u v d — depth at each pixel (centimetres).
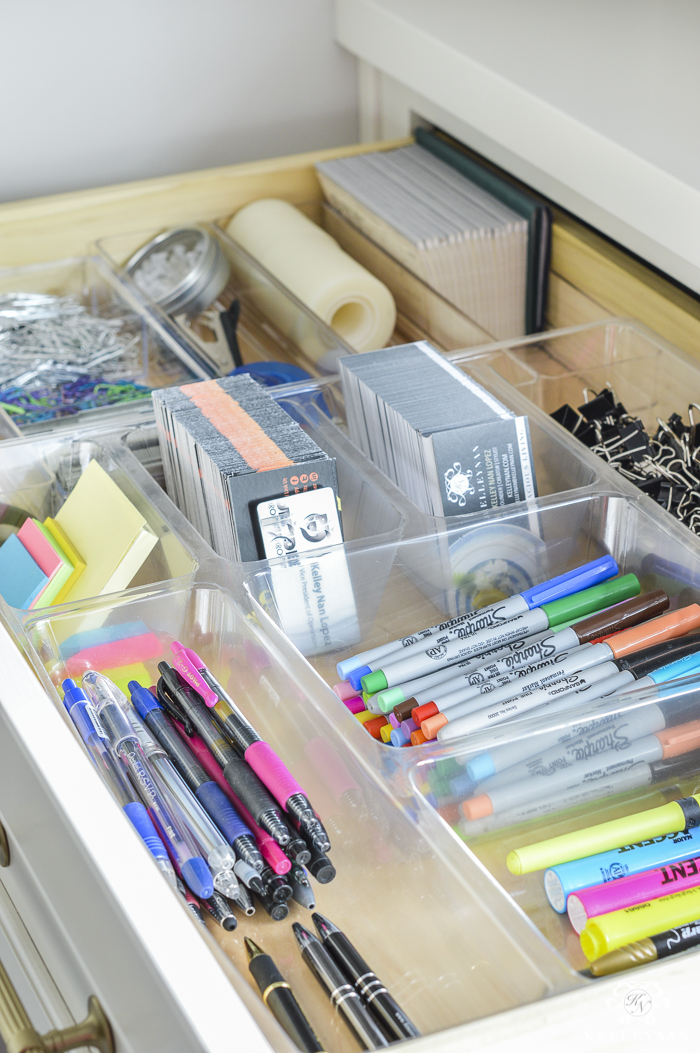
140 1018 49
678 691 64
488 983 56
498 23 129
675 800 65
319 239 132
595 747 64
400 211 125
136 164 153
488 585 85
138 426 93
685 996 48
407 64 133
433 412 85
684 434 92
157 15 144
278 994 52
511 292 125
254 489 77
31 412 116
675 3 134
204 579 76
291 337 124
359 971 55
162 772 63
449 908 59
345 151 144
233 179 142
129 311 130
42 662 70
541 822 65
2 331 128
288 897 59
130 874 49
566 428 98
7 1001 57
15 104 143
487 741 62
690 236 90
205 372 114
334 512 79
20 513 92
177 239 139
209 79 151
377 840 64
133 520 79
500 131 115
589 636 76
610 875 60
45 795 56
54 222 135
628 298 109
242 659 76
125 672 75
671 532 79
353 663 76
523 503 82
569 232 118
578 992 47
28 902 69
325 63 157
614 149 96
